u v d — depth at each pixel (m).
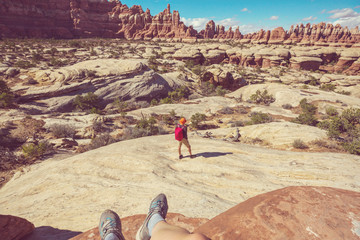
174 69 72.19
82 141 18.25
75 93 34.03
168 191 4.64
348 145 11.14
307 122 23.95
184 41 160.75
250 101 39.06
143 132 20.97
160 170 5.73
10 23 119.56
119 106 34.94
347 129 16.92
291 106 33.28
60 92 32.28
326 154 7.11
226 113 29.92
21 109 26.44
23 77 35.94
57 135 18.70
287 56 104.69
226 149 7.51
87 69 40.16
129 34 166.62
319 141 12.16
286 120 26.25
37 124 20.47
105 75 39.66
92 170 5.92
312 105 29.50
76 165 6.34
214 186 5.09
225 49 110.31
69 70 37.91
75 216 4.13
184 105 33.34
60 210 4.38
